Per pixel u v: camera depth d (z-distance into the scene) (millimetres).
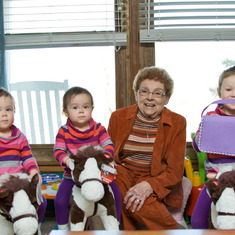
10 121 1294
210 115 1322
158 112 1517
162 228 1354
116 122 1596
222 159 1323
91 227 1370
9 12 1996
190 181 1696
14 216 978
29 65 2037
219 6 1942
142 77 1510
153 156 1480
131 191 1381
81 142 1360
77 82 2047
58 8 1978
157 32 1940
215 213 1157
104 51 2039
